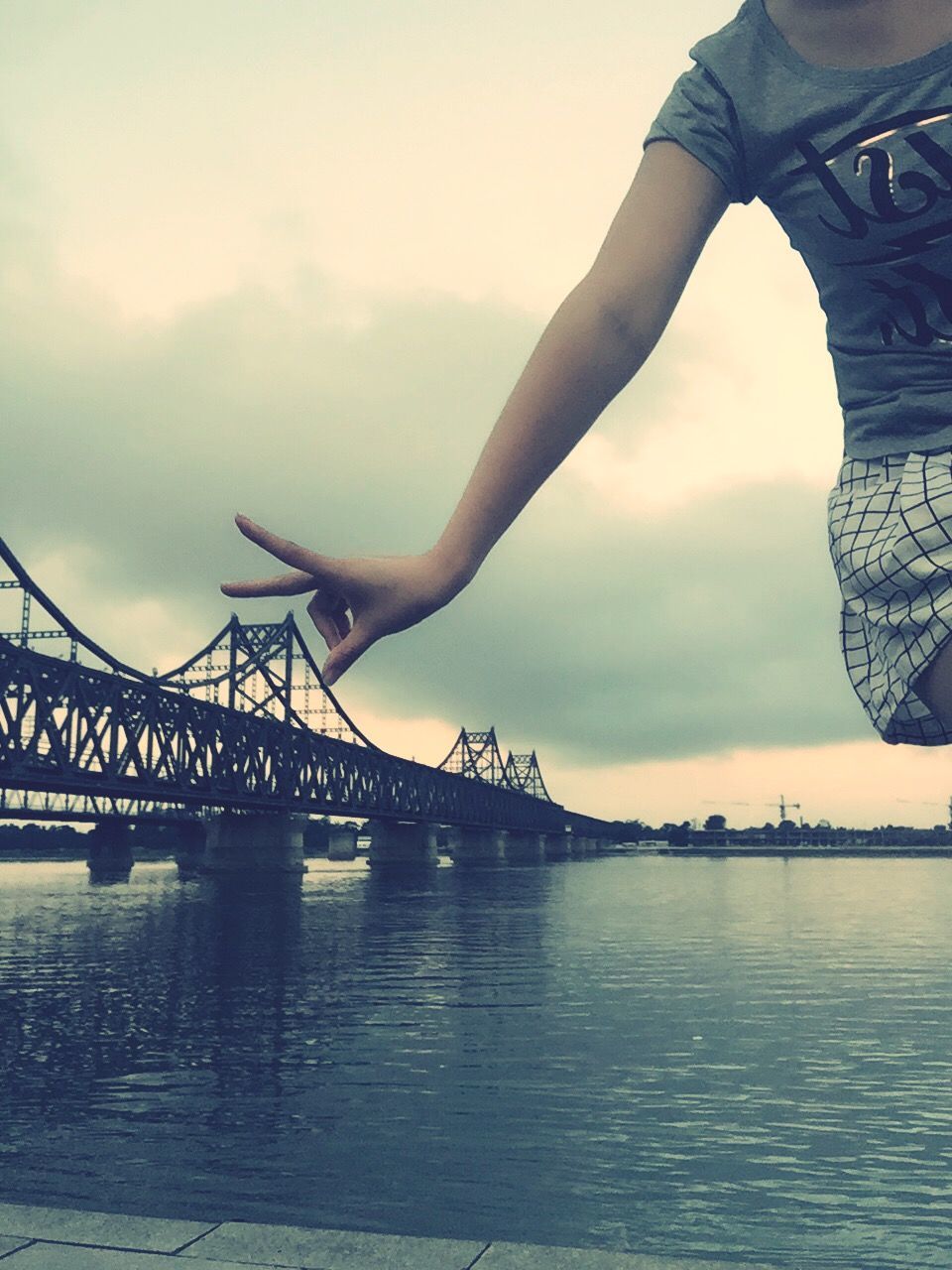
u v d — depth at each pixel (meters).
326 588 1.43
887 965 24.53
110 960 27.47
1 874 132.75
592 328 1.37
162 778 58.16
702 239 1.43
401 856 112.88
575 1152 9.84
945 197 1.25
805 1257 7.50
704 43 1.42
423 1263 2.44
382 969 24.38
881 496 1.37
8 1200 8.53
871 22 1.28
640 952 28.34
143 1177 9.14
